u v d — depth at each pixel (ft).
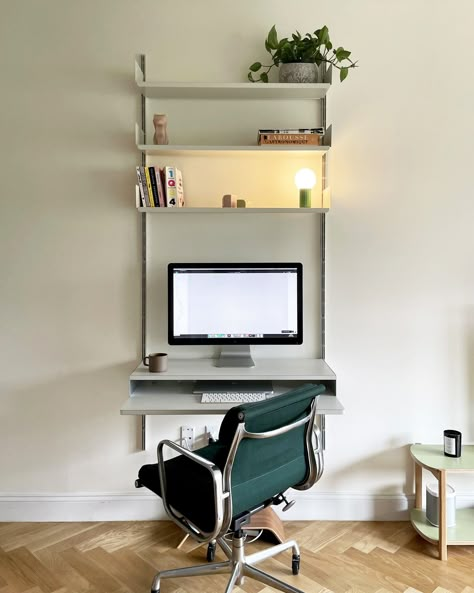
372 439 8.12
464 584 6.44
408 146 7.90
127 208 7.91
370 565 6.84
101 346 8.03
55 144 7.86
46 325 8.00
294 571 6.61
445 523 6.94
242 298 7.45
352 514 8.08
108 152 7.88
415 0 7.79
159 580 6.11
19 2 7.76
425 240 7.97
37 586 6.40
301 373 6.94
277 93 7.63
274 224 8.00
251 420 5.05
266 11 7.82
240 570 6.09
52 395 8.06
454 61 7.83
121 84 7.84
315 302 8.03
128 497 8.07
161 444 5.51
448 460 7.31
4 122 7.84
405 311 8.03
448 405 8.09
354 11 7.82
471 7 7.79
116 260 7.96
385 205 7.94
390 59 7.84
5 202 7.90
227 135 7.91
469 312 8.02
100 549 7.24
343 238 7.96
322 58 7.51
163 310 8.00
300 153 7.68
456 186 7.91
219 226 7.97
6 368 8.04
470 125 7.88
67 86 7.84
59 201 7.91
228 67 7.86
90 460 8.10
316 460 6.18
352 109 7.88
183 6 7.81
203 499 5.34
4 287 7.97
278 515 8.09
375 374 8.08
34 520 8.05
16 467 8.10
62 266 7.96
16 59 7.80
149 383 7.60
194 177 7.91
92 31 7.79
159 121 7.39
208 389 7.23
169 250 7.97
